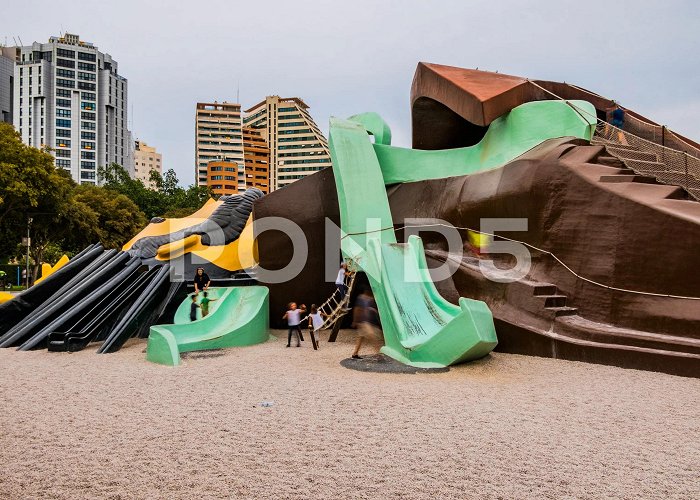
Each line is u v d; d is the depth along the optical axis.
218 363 9.77
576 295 10.27
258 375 8.68
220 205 18.38
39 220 33.28
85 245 40.53
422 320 10.52
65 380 8.37
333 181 15.38
